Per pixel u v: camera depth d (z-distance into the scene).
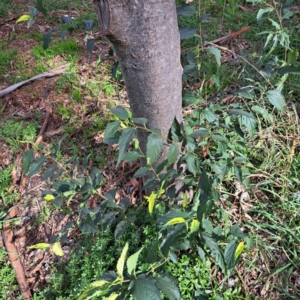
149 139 1.37
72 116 2.89
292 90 2.53
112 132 1.35
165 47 1.48
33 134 2.86
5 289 2.21
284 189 2.16
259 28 3.16
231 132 2.32
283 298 1.87
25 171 1.57
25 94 3.15
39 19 3.92
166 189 1.67
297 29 3.09
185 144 1.67
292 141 2.34
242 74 2.75
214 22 3.31
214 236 1.54
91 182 1.75
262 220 2.12
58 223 2.40
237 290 1.90
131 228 2.06
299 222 2.06
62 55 3.42
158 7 1.36
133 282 1.11
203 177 1.24
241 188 2.22
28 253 2.35
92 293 1.16
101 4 1.30
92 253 2.03
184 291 1.87
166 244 1.31
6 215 2.53
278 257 1.99
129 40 1.41
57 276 2.14
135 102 1.68
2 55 3.48
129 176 2.46
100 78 3.10
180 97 1.74
